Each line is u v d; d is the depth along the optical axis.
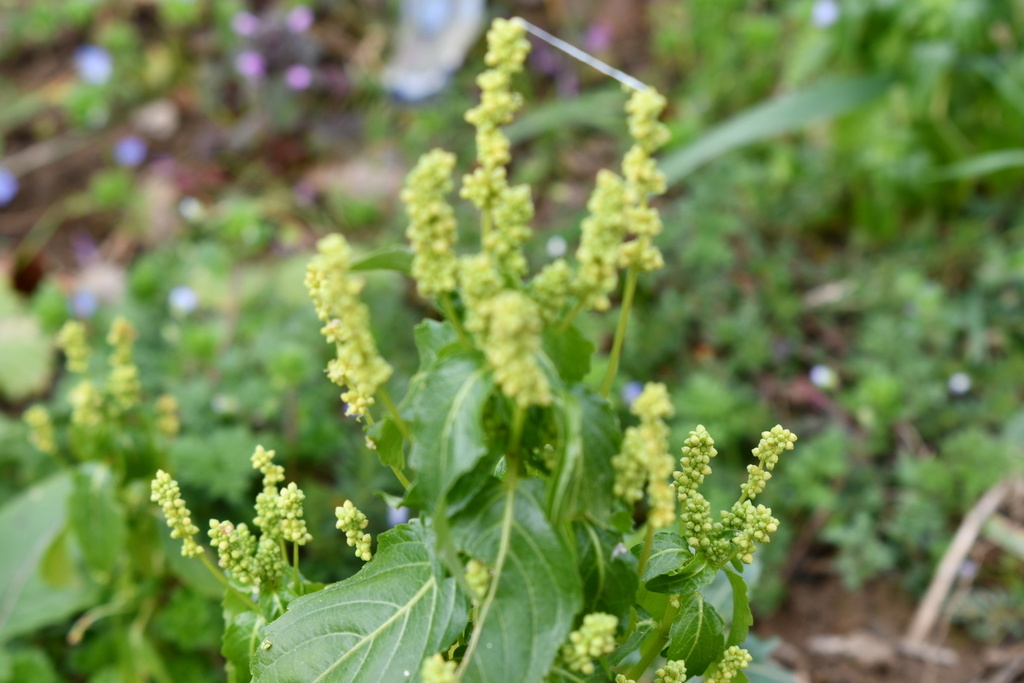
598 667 1.17
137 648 2.45
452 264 0.92
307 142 4.44
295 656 1.11
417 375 1.04
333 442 2.83
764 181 3.66
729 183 3.62
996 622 2.66
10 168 4.56
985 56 3.52
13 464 3.10
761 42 3.96
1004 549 2.80
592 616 0.97
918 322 3.20
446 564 1.01
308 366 2.85
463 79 4.46
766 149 3.91
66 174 4.50
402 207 3.95
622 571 1.05
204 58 4.89
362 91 4.57
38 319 3.54
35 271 3.85
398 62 4.56
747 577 1.81
